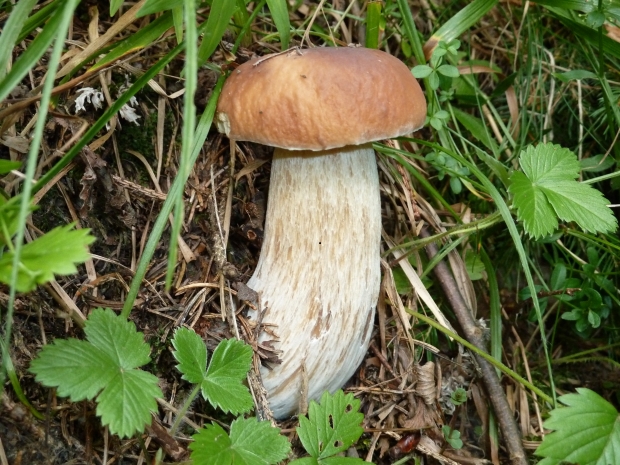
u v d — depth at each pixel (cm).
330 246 23
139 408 16
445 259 30
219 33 22
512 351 31
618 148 31
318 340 23
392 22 32
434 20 34
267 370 23
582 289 29
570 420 19
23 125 22
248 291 23
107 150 24
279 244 24
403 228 30
